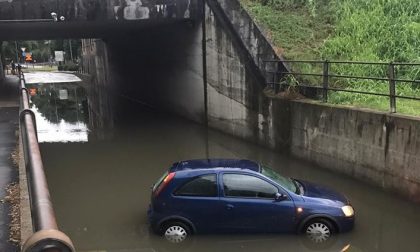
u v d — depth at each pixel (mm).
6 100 21656
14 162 9008
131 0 17672
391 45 14805
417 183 9375
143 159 14750
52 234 2715
